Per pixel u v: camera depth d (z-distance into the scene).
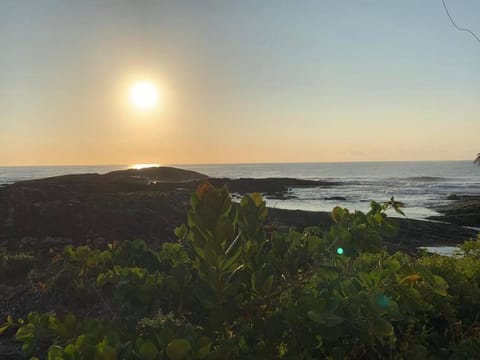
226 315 2.56
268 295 2.71
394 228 3.14
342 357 2.62
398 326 3.83
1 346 7.23
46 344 6.92
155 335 2.41
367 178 120.25
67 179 59.84
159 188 52.31
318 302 2.44
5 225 19.31
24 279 10.96
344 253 2.94
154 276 2.95
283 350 2.77
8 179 103.50
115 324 2.70
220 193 2.65
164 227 20.69
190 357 2.19
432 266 5.26
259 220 2.87
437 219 35.72
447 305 4.16
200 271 2.63
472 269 5.44
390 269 2.90
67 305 8.57
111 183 43.75
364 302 2.48
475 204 42.84
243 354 2.59
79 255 4.11
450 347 3.68
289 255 2.83
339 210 3.25
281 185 73.31
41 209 20.94
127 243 3.74
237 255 2.58
